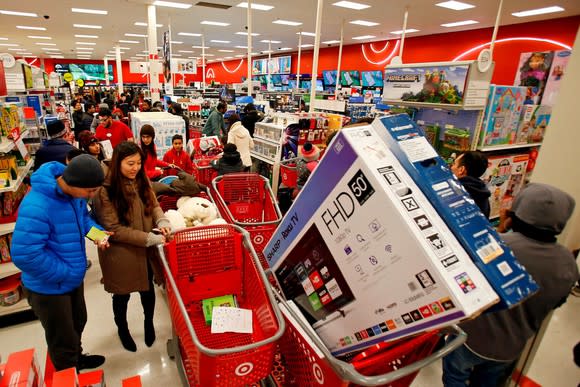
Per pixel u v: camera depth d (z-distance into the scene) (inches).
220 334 77.7
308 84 706.2
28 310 111.7
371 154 46.8
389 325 46.3
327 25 498.9
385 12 400.2
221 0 377.7
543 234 60.7
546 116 158.1
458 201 46.1
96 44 796.0
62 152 154.1
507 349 66.7
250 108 289.1
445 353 50.9
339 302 53.6
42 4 399.5
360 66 677.9
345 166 48.1
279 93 513.3
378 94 557.3
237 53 964.6
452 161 132.5
